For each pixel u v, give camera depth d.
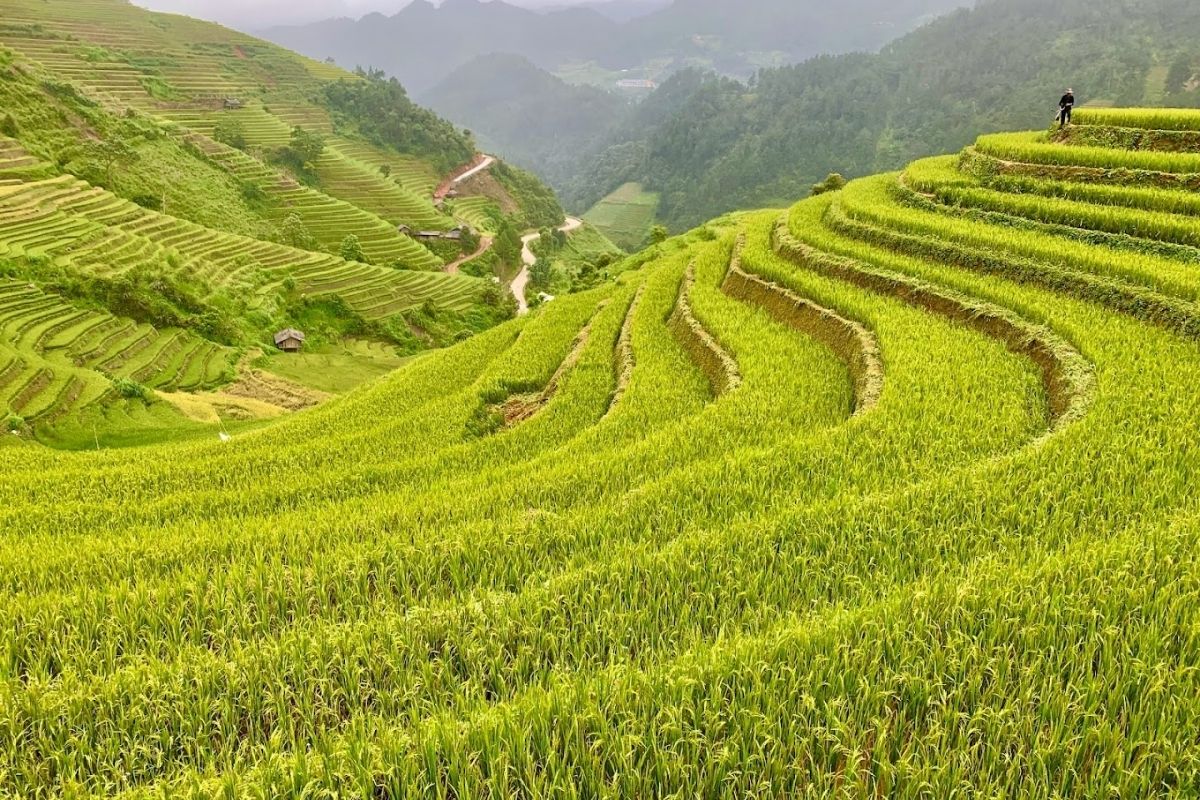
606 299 33.47
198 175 80.31
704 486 9.80
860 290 21.00
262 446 21.17
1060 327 14.64
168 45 144.62
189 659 6.56
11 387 31.05
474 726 4.88
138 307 45.19
